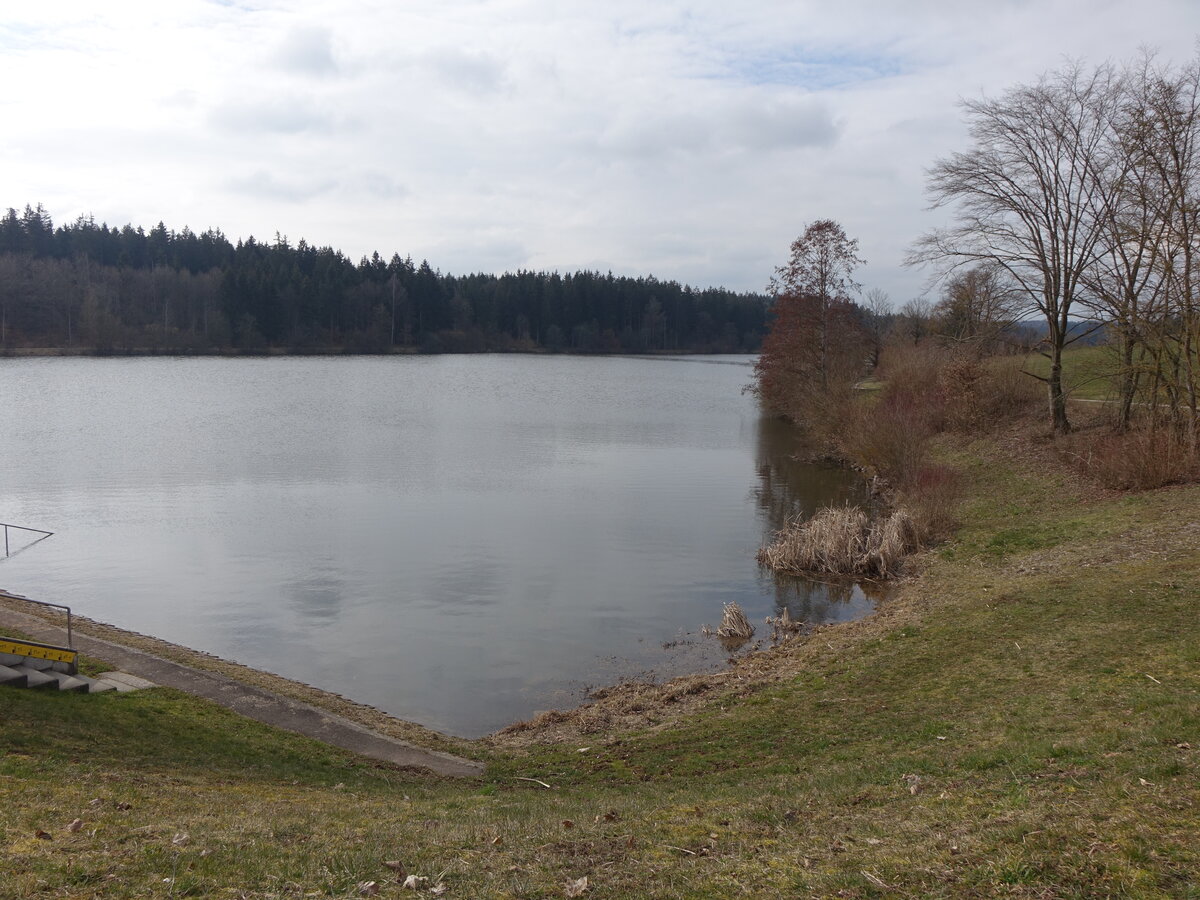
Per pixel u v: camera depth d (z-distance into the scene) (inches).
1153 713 373.7
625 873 254.1
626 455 1710.1
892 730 442.3
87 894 227.6
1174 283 903.1
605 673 639.8
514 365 4532.5
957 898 219.5
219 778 388.8
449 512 1181.7
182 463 1507.1
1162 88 920.3
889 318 3627.0
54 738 396.8
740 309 6747.1
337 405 2480.3
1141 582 610.5
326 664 653.3
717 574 906.1
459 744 508.1
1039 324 1409.9
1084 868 225.1
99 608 773.3
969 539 912.9
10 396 2454.5
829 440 1712.6
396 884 247.4
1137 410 1148.5
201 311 4746.6
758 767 414.9
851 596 825.5
